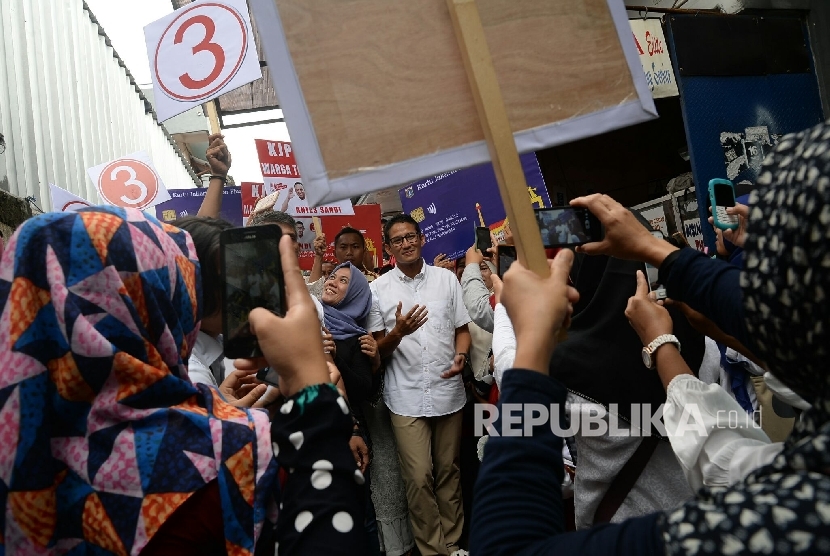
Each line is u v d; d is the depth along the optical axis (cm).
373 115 121
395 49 122
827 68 549
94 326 108
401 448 402
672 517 74
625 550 75
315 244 488
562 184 743
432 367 409
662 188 742
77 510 108
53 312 108
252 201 530
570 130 126
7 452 104
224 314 123
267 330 107
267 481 114
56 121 622
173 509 107
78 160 673
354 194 118
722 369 300
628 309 170
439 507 406
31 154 555
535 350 97
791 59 551
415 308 394
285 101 118
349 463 103
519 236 108
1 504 104
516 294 103
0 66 518
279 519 102
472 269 374
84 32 748
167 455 109
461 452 441
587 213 146
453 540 401
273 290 123
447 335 420
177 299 127
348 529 99
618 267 202
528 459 91
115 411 109
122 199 534
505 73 125
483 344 440
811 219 69
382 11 123
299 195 513
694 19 530
